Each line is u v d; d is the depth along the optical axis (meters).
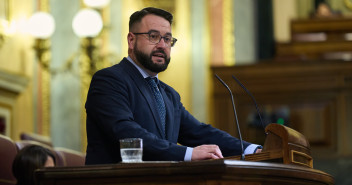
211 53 14.73
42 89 13.70
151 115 4.97
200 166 3.60
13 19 12.47
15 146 6.79
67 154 7.91
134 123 4.60
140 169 3.72
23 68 12.84
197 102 14.49
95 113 4.75
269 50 15.11
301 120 12.73
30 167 5.64
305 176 4.11
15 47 12.55
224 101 13.02
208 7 14.87
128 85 4.93
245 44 14.87
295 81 12.83
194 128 5.45
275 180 3.90
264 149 4.53
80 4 14.28
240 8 14.97
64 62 14.07
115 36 14.50
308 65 12.80
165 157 4.36
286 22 17.20
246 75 13.01
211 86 14.00
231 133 12.91
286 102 12.81
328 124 12.62
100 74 4.91
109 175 3.78
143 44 5.10
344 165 12.41
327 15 17.77
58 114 13.90
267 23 15.16
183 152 4.35
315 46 15.37
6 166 6.56
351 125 12.52
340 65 12.70
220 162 3.56
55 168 3.90
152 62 5.08
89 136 4.84
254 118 12.87
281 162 4.45
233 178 3.64
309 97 12.75
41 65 13.69
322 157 12.51
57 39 14.12
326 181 4.41
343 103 12.62
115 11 14.62
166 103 5.23
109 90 4.80
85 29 12.70
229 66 13.08
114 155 4.74
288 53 15.42
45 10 13.96
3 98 12.02
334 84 12.70
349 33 16.91
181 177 3.67
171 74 14.64
